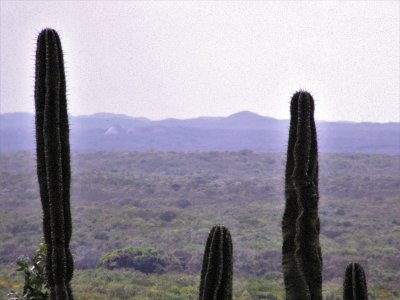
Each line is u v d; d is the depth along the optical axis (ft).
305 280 70.85
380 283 320.70
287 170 73.67
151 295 276.62
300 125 72.64
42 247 84.12
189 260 399.44
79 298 255.09
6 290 230.27
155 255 364.79
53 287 73.36
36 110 74.64
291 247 72.23
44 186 73.92
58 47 74.64
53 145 72.95
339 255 420.36
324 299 253.44
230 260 71.72
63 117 74.38
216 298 70.90
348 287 73.82
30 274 83.20
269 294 274.57
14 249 423.64
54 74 73.46
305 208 71.82
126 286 290.97
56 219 72.90
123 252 362.74
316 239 71.92
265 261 397.19
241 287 296.51
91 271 333.83
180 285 310.04
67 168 74.49
